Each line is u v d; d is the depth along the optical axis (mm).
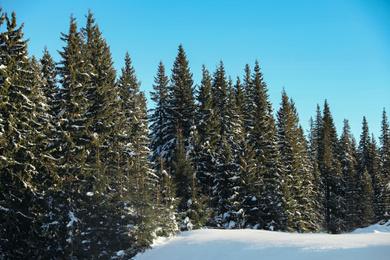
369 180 54344
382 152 71562
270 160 34656
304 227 33406
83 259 17125
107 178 18812
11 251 17359
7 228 17297
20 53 19594
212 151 33312
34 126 19812
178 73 43750
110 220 17672
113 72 31984
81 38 25500
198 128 37750
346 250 9234
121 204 17578
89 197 18469
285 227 27766
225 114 41250
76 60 22766
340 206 53219
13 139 17641
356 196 53031
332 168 55969
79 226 17422
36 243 18047
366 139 70438
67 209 18234
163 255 14461
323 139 65500
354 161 64688
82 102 22000
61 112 20734
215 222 28281
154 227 16922
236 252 11992
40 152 19531
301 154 42375
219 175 30406
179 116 40156
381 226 25000
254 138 36812
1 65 17578
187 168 27703
